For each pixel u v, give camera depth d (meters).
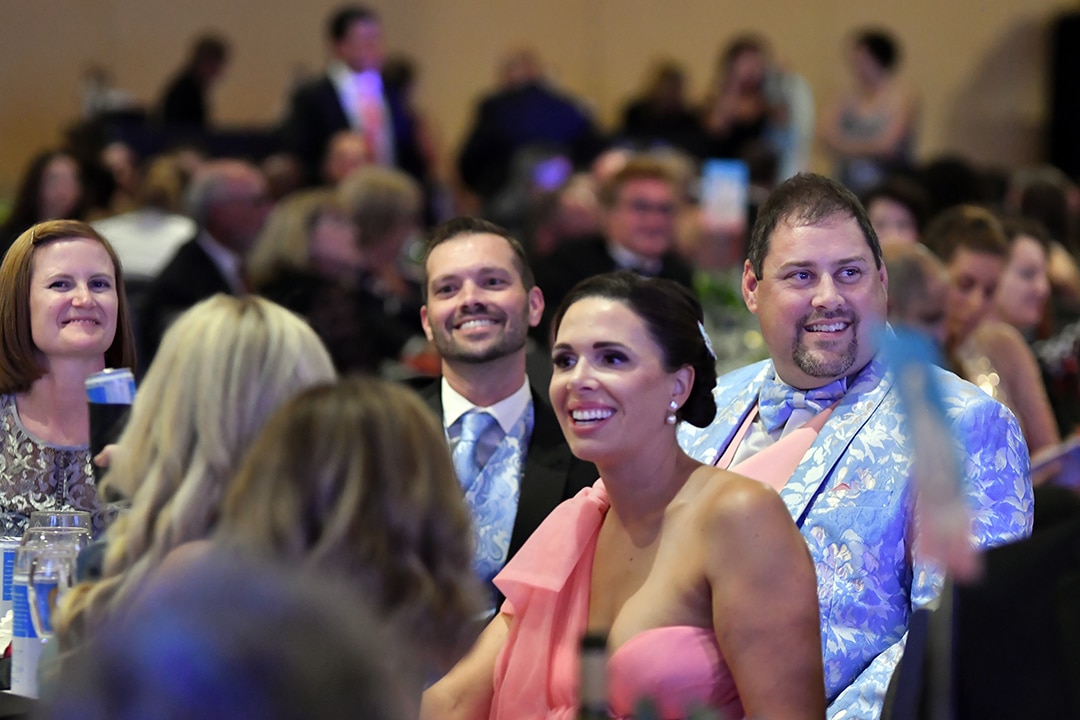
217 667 1.52
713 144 14.84
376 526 2.92
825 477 4.08
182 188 10.57
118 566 3.31
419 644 2.92
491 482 4.93
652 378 3.61
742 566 3.42
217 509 3.32
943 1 19.23
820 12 19.06
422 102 18.48
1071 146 19.22
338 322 8.41
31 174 10.05
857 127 15.61
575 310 3.69
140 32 17.06
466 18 18.72
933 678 2.96
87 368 4.92
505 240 5.14
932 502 2.42
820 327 4.18
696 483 3.63
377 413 3.00
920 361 2.44
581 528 3.77
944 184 10.54
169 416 3.39
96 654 1.57
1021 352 6.49
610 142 14.63
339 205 8.71
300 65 17.27
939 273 5.88
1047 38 19.39
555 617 3.71
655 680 3.41
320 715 1.53
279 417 3.02
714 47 19.27
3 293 4.86
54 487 4.90
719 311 9.20
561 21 19.28
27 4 16.42
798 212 4.21
